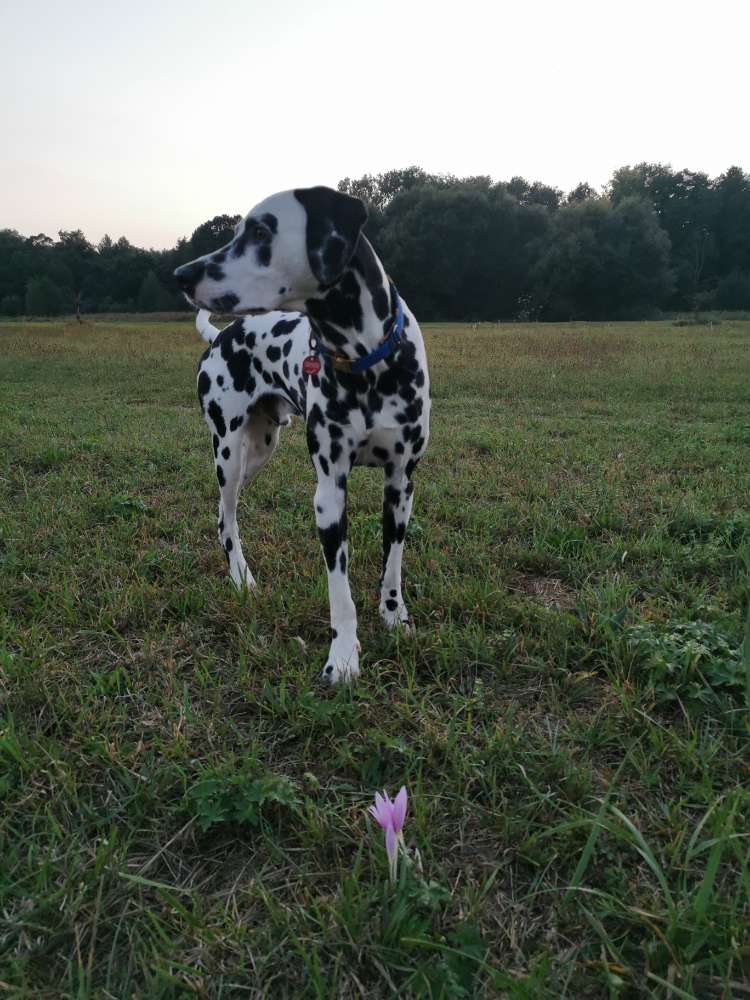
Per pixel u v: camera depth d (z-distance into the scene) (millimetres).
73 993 1611
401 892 1744
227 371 3764
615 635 2912
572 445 6602
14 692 2697
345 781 2268
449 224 54688
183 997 1582
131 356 16891
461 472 5676
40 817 2102
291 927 1735
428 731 2400
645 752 2312
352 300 2730
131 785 2201
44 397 10906
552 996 1537
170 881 1926
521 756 2295
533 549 3934
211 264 2631
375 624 3244
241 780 2123
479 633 2971
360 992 1594
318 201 2592
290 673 2779
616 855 1909
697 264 67438
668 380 11133
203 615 3311
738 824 1940
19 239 85125
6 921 1778
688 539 4145
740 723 2404
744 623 2965
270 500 5090
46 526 4426
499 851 1975
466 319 58844
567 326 33281
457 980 1593
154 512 4828
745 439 6801
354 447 2955
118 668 2793
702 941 1609
